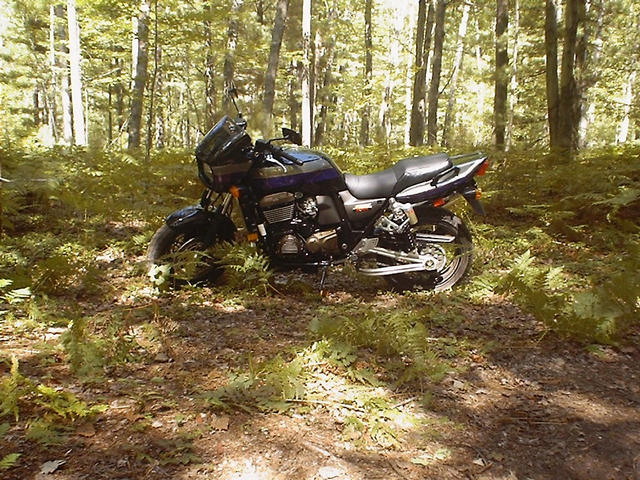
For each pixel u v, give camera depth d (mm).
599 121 28891
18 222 6125
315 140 27609
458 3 21375
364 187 4324
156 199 7230
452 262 4535
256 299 4262
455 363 3184
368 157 9906
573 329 3410
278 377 2760
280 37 14477
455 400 2777
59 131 38219
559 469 2246
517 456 2322
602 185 6301
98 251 5469
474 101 37719
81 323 3016
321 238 4312
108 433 2311
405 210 4309
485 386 2934
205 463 2160
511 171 7680
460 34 27609
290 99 28344
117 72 28781
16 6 27688
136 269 4441
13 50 31172
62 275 4113
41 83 35125
